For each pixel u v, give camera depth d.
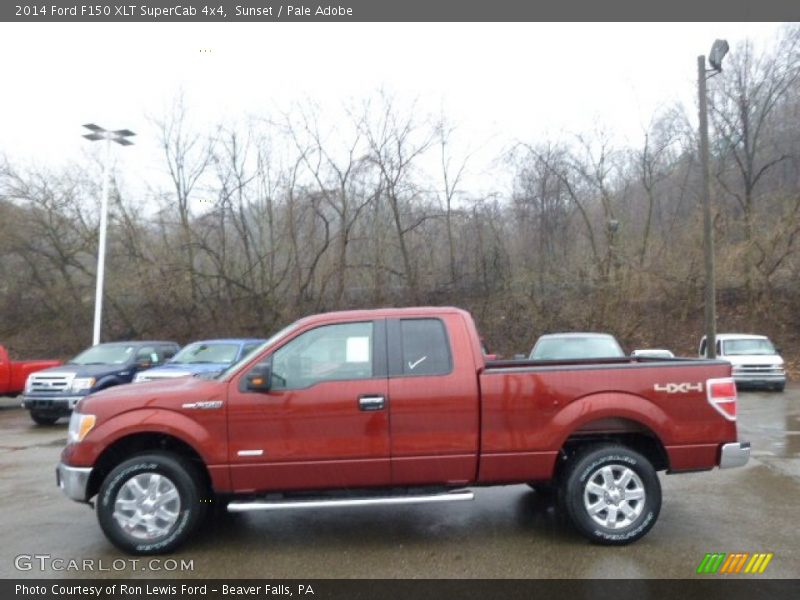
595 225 27.03
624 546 4.73
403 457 4.71
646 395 4.83
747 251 23.58
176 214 27.62
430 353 4.88
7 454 9.40
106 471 4.91
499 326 25.66
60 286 29.55
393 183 26.08
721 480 6.80
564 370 4.83
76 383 12.24
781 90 26.19
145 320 28.30
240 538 5.05
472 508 5.84
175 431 4.65
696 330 24.38
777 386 16.95
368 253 26.61
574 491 4.76
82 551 4.80
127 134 22.25
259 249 28.14
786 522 5.29
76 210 28.52
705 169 17.06
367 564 4.45
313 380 4.79
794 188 25.72
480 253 26.92
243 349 12.62
